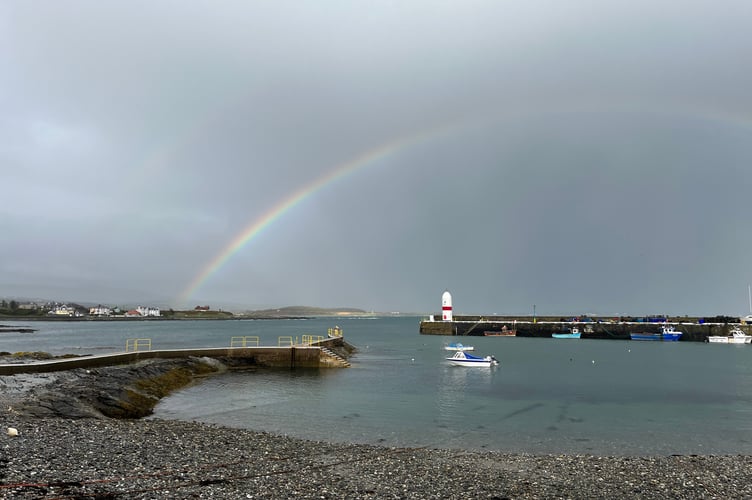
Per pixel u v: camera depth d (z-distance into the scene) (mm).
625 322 143500
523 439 28047
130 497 14297
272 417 32750
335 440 26781
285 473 18188
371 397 41250
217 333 170500
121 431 23469
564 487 17844
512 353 92438
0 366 36094
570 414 35281
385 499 15742
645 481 18812
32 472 15750
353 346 105688
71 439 20844
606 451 25781
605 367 67250
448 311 164250
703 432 30156
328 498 15547
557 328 143625
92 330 194750
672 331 127750
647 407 38219
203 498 14742
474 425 31406
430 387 47625
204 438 23469
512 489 17406
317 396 41281
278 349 59812
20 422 23656
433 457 22469
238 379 50812
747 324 125500
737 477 19625
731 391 46500
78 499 13766
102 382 37312
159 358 52594
